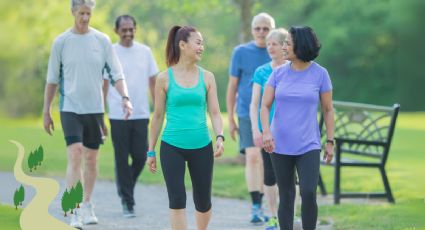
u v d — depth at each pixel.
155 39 78.00
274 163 14.14
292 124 13.94
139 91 19.67
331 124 14.24
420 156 34.44
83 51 17.12
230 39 92.31
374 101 84.69
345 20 84.06
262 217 18.41
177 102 13.65
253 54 18.95
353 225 17.30
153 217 19.00
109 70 17.59
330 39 83.25
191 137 13.62
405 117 68.19
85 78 17.12
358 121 22.91
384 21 82.81
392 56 83.88
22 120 59.72
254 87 16.67
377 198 22.34
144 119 19.69
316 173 13.76
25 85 59.12
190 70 13.84
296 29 13.94
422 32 80.12
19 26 56.44
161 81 13.77
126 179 19.08
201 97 13.75
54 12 54.78
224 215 19.64
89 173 17.77
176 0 39.72
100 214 19.28
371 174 27.38
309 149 13.86
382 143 21.48
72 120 17.00
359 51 83.81
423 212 18.97
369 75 84.94
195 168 13.77
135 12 77.88
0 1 55.47
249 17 34.97
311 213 13.68
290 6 85.00
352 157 34.72
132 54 19.73
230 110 19.27
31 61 58.22
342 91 85.44
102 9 61.50
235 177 26.69
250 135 18.53
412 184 24.94
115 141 19.41
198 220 14.07
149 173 27.94
